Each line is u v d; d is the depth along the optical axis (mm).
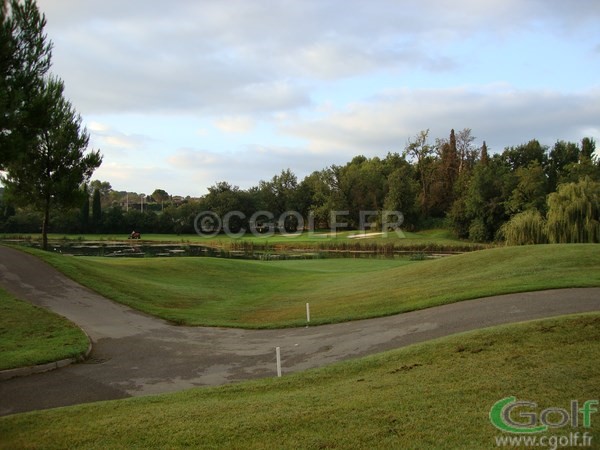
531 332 9383
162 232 100375
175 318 16797
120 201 168500
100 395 9148
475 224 68062
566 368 7535
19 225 89625
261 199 104875
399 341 11391
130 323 15883
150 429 6570
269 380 9016
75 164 34188
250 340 13586
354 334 12805
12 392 9328
